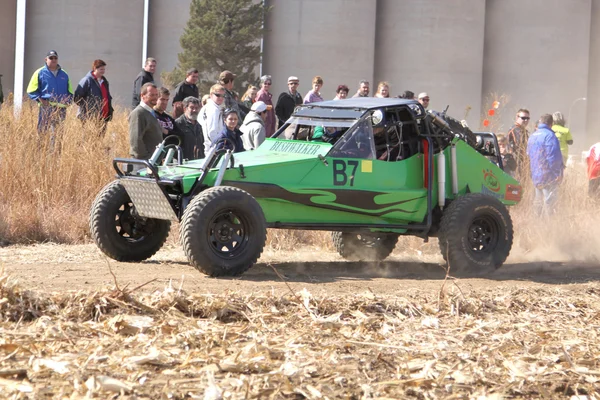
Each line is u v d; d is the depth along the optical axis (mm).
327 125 10133
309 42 44438
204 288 8078
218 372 5184
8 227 12312
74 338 5812
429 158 10336
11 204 13000
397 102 10391
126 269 9422
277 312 6973
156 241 10195
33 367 5051
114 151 14539
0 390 4637
